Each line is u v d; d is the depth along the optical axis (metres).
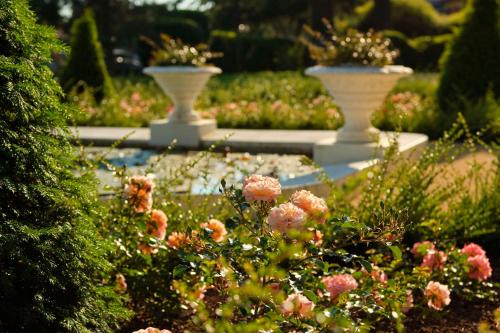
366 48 8.32
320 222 3.09
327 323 2.67
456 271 4.13
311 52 8.59
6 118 2.62
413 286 3.78
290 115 12.78
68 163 2.82
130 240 3.89
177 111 10.20
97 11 32.88
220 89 17.86
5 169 2.58
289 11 34.72
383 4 28.22
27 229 2.53
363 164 7.55
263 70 26.36
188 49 10.38
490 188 5.33
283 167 8.10
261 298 2.67
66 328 2.68
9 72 2.58
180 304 3.77
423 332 3.76
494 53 11.84
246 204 3.16
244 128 12.62
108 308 2.97
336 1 32.00
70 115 2.82
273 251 2.92
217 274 2.96
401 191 4.89
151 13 36.25
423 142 9.30
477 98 11.77
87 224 2.85
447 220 4.98
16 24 2.65
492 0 11.84
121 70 30.91
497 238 5.01
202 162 8.39
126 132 10.62
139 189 3.86
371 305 3.03
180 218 4.34
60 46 2.76
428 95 14.38
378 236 3.16
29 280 2.62
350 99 8.27
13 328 2.56
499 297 4.29
